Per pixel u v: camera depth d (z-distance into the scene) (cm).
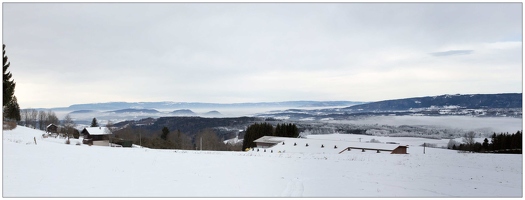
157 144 8662
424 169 2291
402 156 3238
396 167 2369
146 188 1480
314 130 13775
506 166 2498
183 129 14500
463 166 2473
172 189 1480
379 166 2400
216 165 2222
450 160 2828
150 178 1692
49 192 1348
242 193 1454
